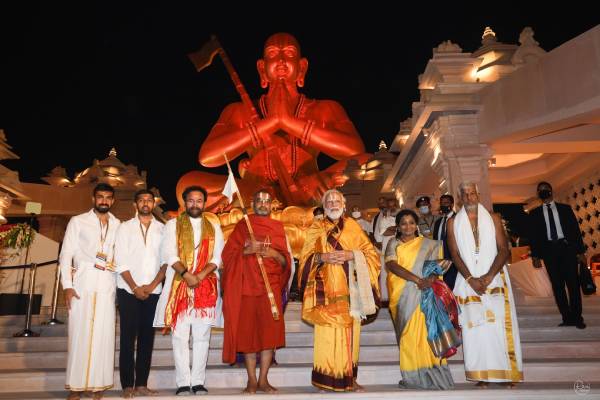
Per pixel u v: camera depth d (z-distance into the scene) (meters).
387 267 4.12
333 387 3.72
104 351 3.71
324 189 8.97
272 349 3.88
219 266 4.09
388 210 7.13
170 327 3.93
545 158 9.84
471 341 3.92
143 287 3.86
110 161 12.40
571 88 6.13
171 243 3.97
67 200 11.53
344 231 4.09
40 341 5.07
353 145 8.94
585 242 9.34
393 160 12.29
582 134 7.17
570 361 4.47
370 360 4.80
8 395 3.95
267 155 9.34
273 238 4.03
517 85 6.82
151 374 4.29
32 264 5.63
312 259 4.04
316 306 3.89
